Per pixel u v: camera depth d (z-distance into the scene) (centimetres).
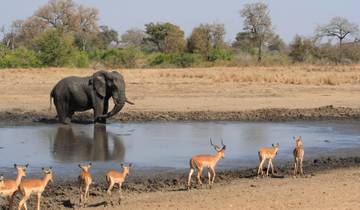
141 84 4969
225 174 1952
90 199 1617
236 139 2664
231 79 5412
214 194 1639
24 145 2467
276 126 3081
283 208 1468
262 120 3294
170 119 3291
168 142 2567
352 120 3303
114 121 3216
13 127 2983
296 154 1928
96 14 13150
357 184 1747
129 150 2375
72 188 1742
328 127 3056
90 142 2556
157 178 1894
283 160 2208
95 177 1902
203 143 2548
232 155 2288
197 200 1567
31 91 4412
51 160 2169
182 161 2164
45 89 4544
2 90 4434
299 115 3406
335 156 2302
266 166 2092
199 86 4825
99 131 2877
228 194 1634
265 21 10081
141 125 3092
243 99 4100
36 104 3797
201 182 1783
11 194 1465
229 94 4344
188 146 2470
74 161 2156
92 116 3397
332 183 1770
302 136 2766
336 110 3572
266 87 4762
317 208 1462
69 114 3139
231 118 3341
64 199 1617
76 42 12262
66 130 2902
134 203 1556
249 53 10131
